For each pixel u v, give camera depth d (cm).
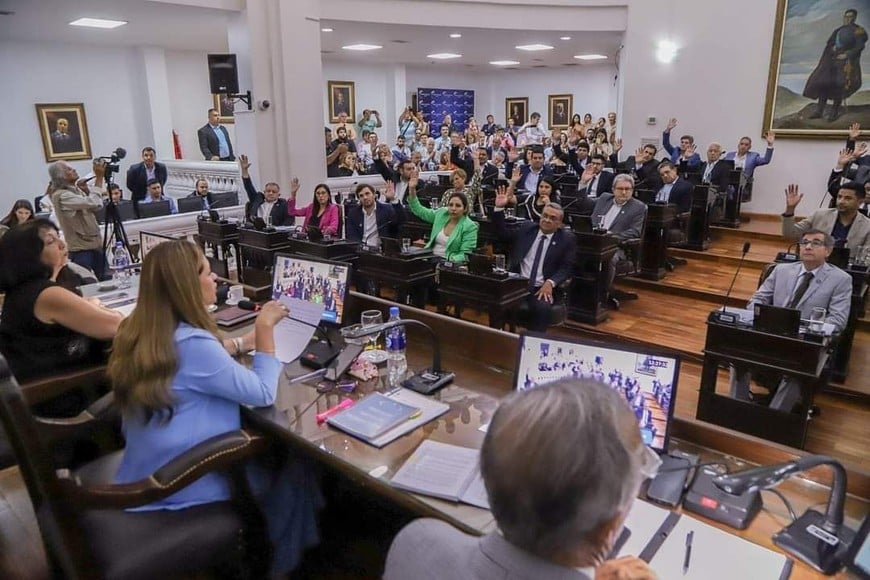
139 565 145
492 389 192
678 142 830
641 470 73
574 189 702
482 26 785
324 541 210
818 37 714
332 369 203
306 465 187
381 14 741
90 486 143
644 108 841
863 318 462
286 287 239
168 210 650
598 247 462
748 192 755
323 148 738
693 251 647
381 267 449
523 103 1482
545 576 69
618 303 524
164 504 162
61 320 213
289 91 695
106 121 897
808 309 325
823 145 737
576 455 66
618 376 153
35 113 830
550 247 425
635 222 533
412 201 562
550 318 414
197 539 154
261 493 178
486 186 737
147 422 160
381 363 210
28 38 795
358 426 166
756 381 311
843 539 123
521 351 163
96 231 493
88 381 221
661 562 118
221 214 659
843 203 413
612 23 824
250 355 216
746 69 770
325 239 490
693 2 785
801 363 275
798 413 280
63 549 140
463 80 1492
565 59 1200
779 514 135
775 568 117
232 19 672
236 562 165
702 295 537
